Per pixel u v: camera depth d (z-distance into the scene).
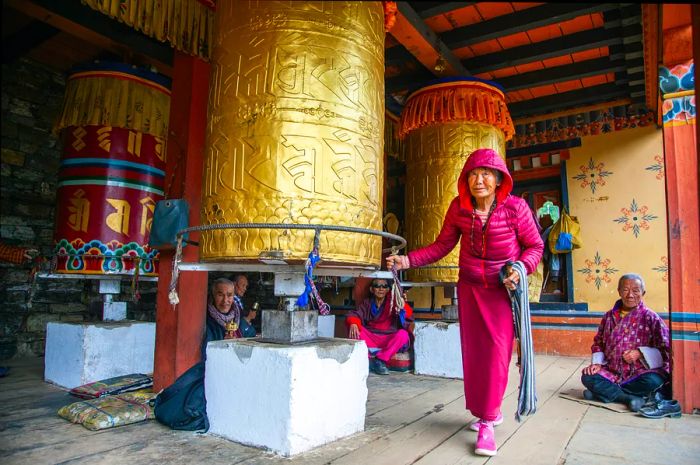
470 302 2.91
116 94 4.46
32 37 5.00
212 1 3.94
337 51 2.67
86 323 4.31
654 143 6.38
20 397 3.74
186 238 3.41
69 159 4.45
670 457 2.58
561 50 5.22
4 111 5.66
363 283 6.66
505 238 2.83
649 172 6.37
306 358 2.55
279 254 2.48
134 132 4.57
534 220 2.87
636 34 4.70
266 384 2.58
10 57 5.18
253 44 2.65
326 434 2.68
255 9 2.67
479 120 5.10
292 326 2.76
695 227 3.74
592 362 4.05
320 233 2.52
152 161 4.66
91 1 3.21
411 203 5.44
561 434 2.99
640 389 3.73
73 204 4.38
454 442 2.79
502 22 4.76
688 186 3.78
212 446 2.61
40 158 5.95
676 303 3.71
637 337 3.88
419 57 5.15
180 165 3.82
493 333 2.78
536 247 2.88
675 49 3.80
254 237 2.53
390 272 3.12
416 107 5.23
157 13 3.58
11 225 5.65
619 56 5.28
